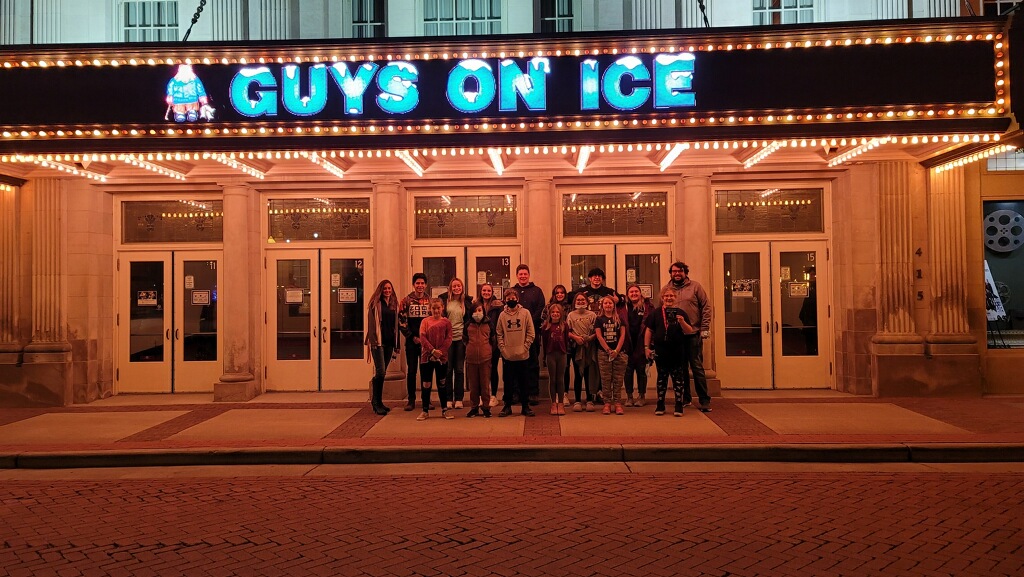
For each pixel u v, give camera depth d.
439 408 11.21
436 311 10.30
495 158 10.95
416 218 12.83
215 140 10.03
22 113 10.02
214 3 12.95
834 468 7.94
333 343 12.88
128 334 12.98
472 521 6.05
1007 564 4.94
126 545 5.50
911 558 5.07
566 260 12.62
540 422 10.02
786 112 9.71
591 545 5.40
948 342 11.74
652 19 12.71
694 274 12.09
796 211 12.74
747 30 9.68
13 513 6.43
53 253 12.23
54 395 11.85
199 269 13.01
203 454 8.45
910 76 9.70
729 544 5.39
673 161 12.09
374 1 13.08
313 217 12.93
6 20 13.02
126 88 10.02
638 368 11.30
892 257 11.89
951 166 11.44
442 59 9.95
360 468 8.19
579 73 9.90
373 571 4.91
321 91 9.95
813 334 12.69
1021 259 12.16
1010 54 9.63
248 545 5.48
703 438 8.83
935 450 8.26
